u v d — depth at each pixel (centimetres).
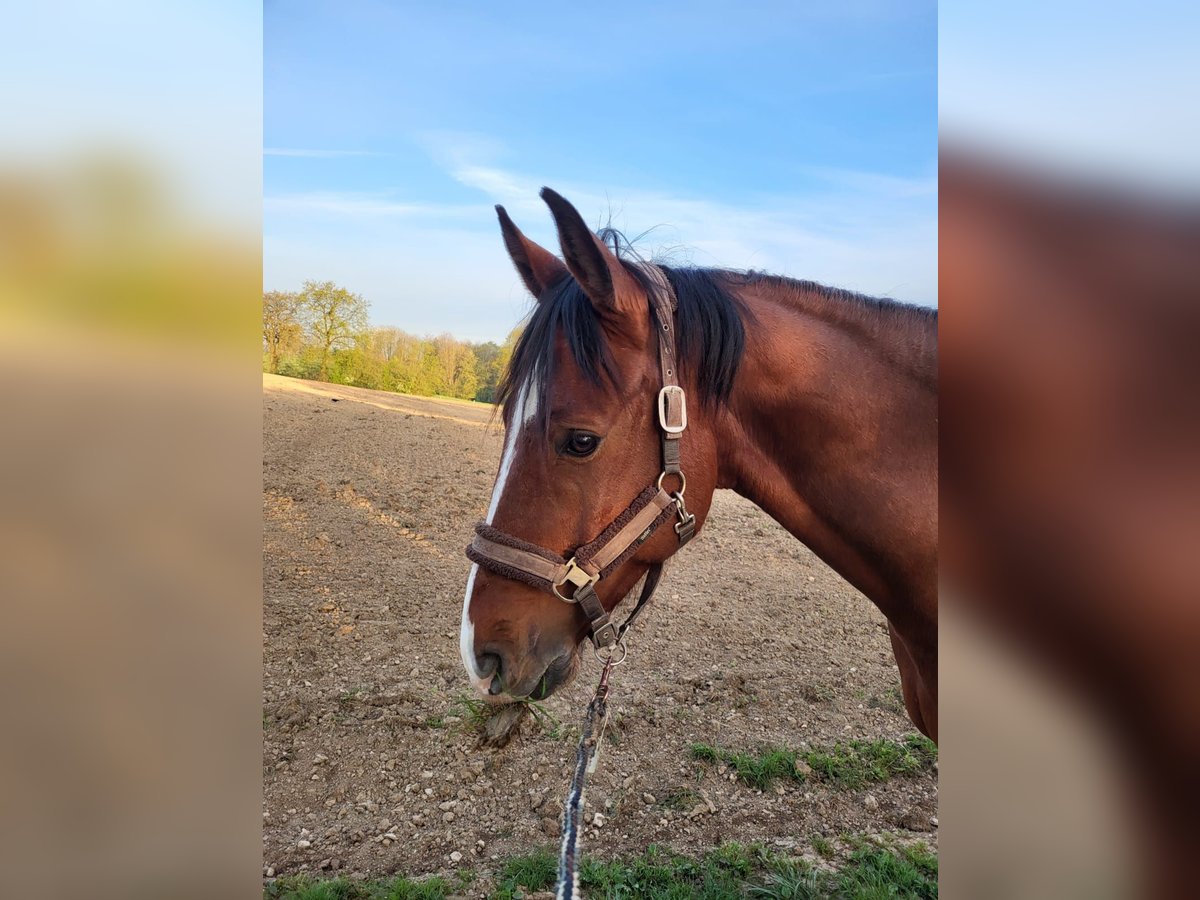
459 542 568
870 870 247
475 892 238
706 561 607
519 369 153
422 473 693
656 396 149
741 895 238
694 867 253
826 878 247
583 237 136
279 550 527
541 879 244
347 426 798
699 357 152
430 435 811
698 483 154
